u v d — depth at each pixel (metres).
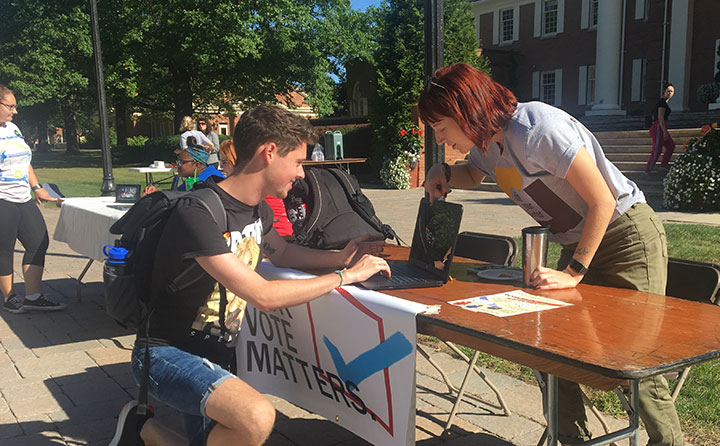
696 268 2.42
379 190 16.73
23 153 5.25
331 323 2.39
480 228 9.32
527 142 2.19
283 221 3.88
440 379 3.84
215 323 2.23
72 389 3.75
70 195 15.25
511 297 2.21
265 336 2.90
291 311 2.61
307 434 3.18
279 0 25.25
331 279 2.24
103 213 4.71
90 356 4.35
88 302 5.83
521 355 1.72
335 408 2.47
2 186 5.15
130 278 2.15
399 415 2.11
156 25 26.00
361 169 19.38
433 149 4.04
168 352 2.14
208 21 23.69
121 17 25.38
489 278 2.53
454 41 16.48
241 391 1.96
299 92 28.05
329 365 2.46
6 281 5.41
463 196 14.40
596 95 22.09
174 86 29.11
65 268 7.45
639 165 14.43
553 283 2.27
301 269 2.78
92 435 3.14
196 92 30.12
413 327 2.00
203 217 2.05
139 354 2.19
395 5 16.53
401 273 2.61
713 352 1.57
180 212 2.05
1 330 4.98
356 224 3.35
